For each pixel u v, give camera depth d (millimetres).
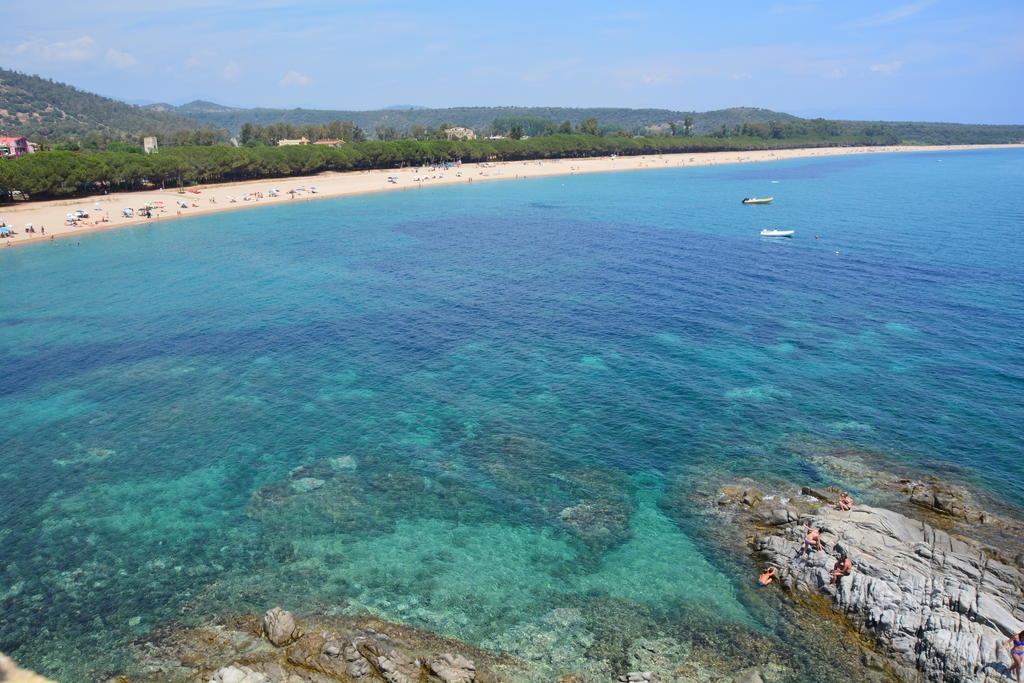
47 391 63875
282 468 49969
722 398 59469
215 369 68812
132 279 105062
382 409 59250
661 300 89812
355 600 36344
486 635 33781
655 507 44625
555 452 51594
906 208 174875
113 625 34688
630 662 32094
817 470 47719
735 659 32219
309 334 79000
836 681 30781
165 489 47469
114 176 183250
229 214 172500
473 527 42906
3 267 112812
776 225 151250
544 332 78125
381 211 180625
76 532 42719
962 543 38031
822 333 74938
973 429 52688
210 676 30422
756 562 38906
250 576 38438
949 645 30453
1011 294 87875
